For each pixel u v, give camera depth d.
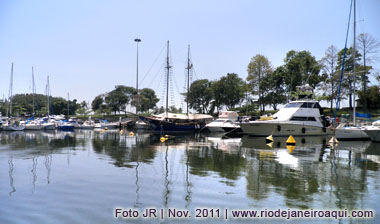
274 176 12.74
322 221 7.71
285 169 14.36
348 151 21.50
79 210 8.49
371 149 22.84
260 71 74.50
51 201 9.30
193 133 51.16
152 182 11.78
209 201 9.27
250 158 18.09
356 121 33.62
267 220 7.76
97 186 11.17
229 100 82.62
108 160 17.45
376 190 10.41
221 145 26.67
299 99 39.00
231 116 56.81
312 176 12.78
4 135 42.53
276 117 35.72
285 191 10.31
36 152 21.39
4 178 12.55
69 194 10.08
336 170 14.07
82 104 129.62
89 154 20.23
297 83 65.12
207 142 30.31
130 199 9.52
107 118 100.19
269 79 71.81
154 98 117.50
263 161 16.89
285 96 70.81
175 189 10.70
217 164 15.91
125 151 22.05
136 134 46.75
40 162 16.75
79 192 10.34
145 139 35.09
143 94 108.62
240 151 21.83
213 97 83.12
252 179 12.20
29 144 27.88
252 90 75.94
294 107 35.91
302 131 35.34
